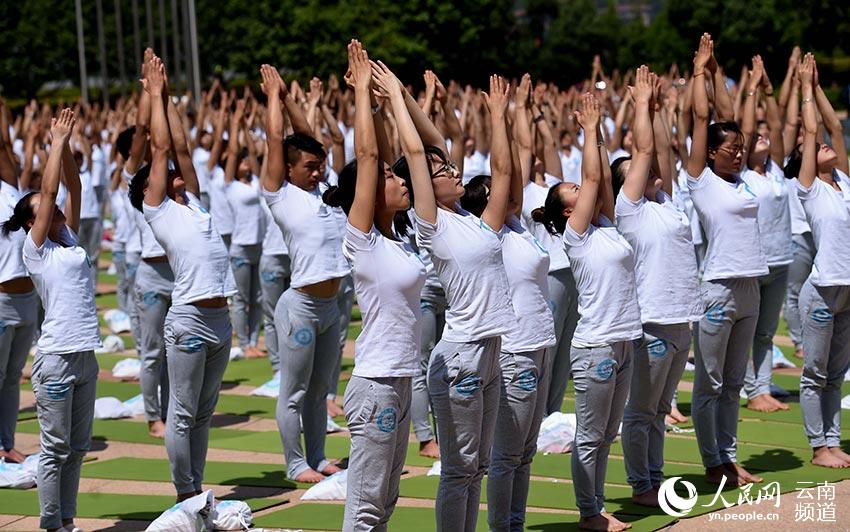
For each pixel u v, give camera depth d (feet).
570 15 207.10
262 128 66.18
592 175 27.09
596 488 28.30
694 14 180.75
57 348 28.35
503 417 25.86
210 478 34.06
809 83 33.88
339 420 40.93
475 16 170.30
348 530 23.30
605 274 27.22
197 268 30.81
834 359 33.65
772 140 39.14
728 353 31.99
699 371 31.71
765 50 174.70
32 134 43.32
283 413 33.35
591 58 205.36
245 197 50.49
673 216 29.50
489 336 23.94
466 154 53.06
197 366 30.83
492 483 26.13
